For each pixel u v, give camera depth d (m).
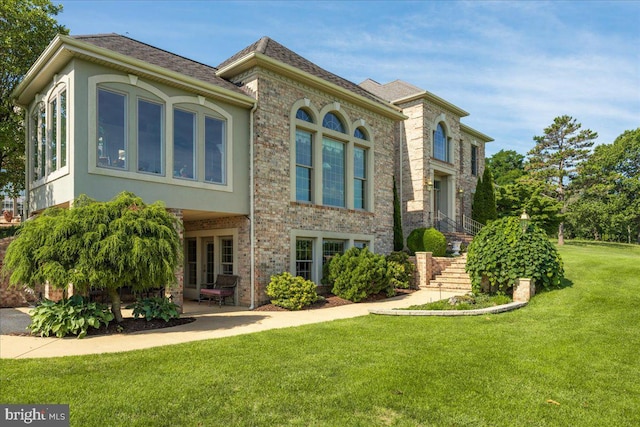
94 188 9.50
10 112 15.59
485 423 4.09
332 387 4.97
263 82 12.60
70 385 4.95
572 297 10.09
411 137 20.03
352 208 15.44
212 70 14.09
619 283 10.84
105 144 9.89
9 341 7.35
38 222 8.07
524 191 30.03
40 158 11.75
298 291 11.65
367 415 4.24
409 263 15.51
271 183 12.66
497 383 5.16
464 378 5.32
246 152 12.61
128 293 11.82
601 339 7.10
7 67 14.91
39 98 11.82
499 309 9.62
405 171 20.17
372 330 8.13
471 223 23.45
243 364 5.84
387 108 16.59
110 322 8.72
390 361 6.00
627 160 49.94
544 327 8.12
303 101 13.77
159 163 10.80
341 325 8.64
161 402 4.48
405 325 8.59
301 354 6.38
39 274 7.66
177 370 5.56
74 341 7.37
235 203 12.21
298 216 13.41
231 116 12.24
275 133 12.85
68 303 8.07
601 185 37.81
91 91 9.55
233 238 12.90
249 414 4.23
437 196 22.45
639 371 5.62
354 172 15.88
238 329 8.55
